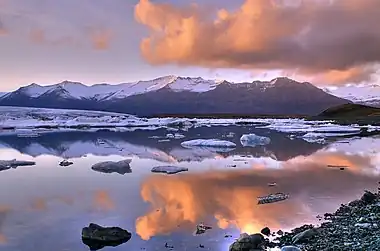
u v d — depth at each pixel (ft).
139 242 34.94
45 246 34.53
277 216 42.37
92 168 79.30
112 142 139.74
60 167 81.66
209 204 48.21
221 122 291.79
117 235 35.86
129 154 105.29
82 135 171.53
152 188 58.34
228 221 40.88
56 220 42.34
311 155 98.89
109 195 54.03
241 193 54.24
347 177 66.13
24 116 282.97
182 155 101.71
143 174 71.51
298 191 54.95
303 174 69.56
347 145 123.85
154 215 43.60
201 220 41.39
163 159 93.71
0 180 66.74
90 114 336.08
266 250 32.04
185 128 226.17
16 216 44.09
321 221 40.01
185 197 52.08
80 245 34.58
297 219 41.04
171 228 38.81
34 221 42.06
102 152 110.22
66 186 61.05
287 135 167.94
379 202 46.03
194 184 61.05
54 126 226.58
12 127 214.28
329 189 56.18
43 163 88.28
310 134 161.79
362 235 34.17
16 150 116.78
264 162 86.63
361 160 88.48
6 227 39.99
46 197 53.47
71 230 38.83
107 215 43.98
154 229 38.58
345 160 88.79
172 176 68.95
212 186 59.26
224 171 73.87
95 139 151.94
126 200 50.85
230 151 110.32
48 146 127.54
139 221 41.47
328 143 130.82
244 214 43.39
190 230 38.01
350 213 42.34
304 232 34.68
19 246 34.60
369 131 184.85
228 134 176.55
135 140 147.33
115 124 247.91
